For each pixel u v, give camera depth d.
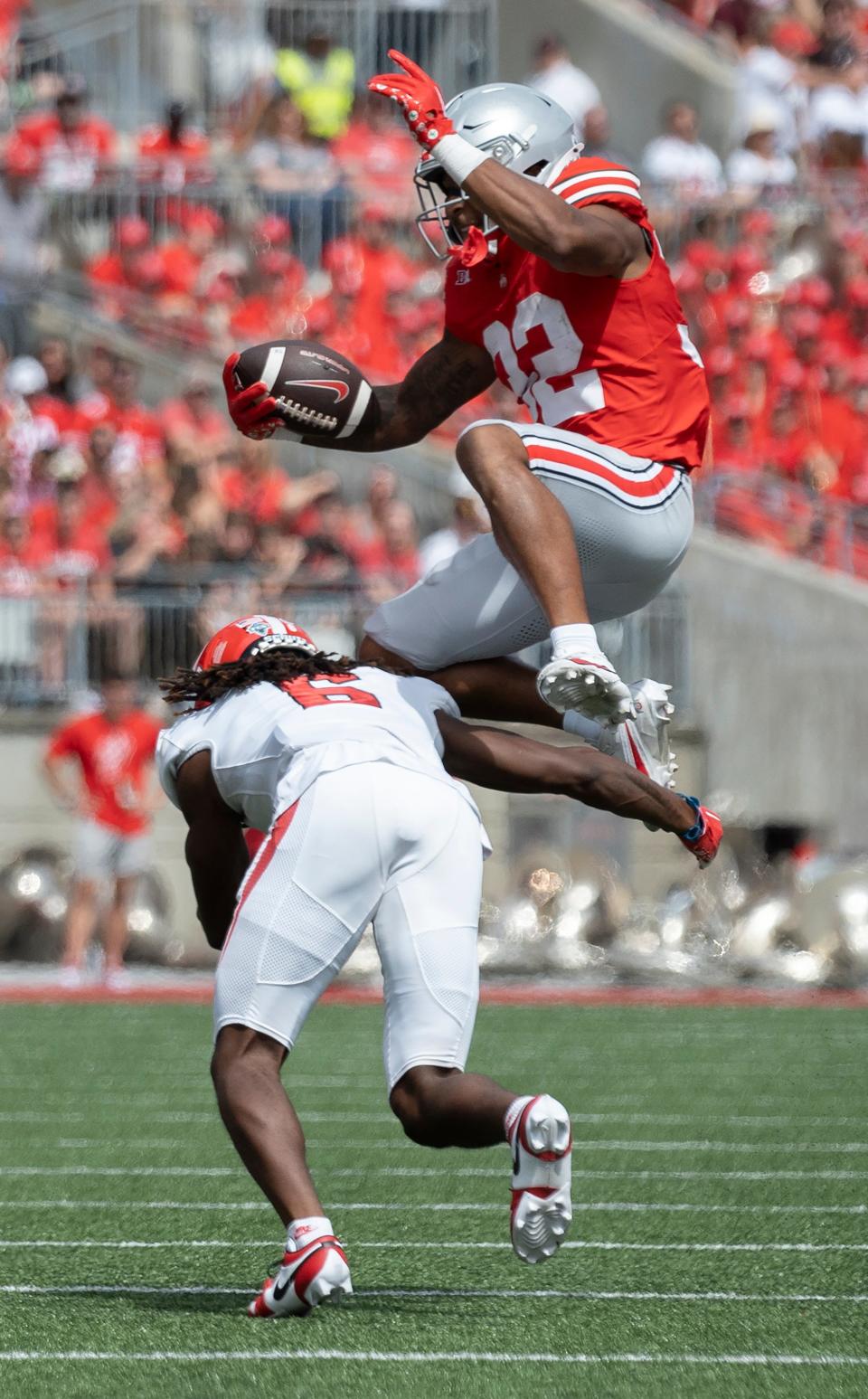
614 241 14.95
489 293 15.88
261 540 49.78
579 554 15.34
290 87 58.62
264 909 14.07
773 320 56.28
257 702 14.97
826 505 53.91
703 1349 13.10
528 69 62.75
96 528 50.06
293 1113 14.00
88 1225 18.58
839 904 45.09
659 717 16.09
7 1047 33.62
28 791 48.84
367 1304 14.79
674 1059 32.34
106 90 62.00
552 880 46.91
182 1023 37.12
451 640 15.93
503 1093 13.55
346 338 55.16
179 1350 12.91
